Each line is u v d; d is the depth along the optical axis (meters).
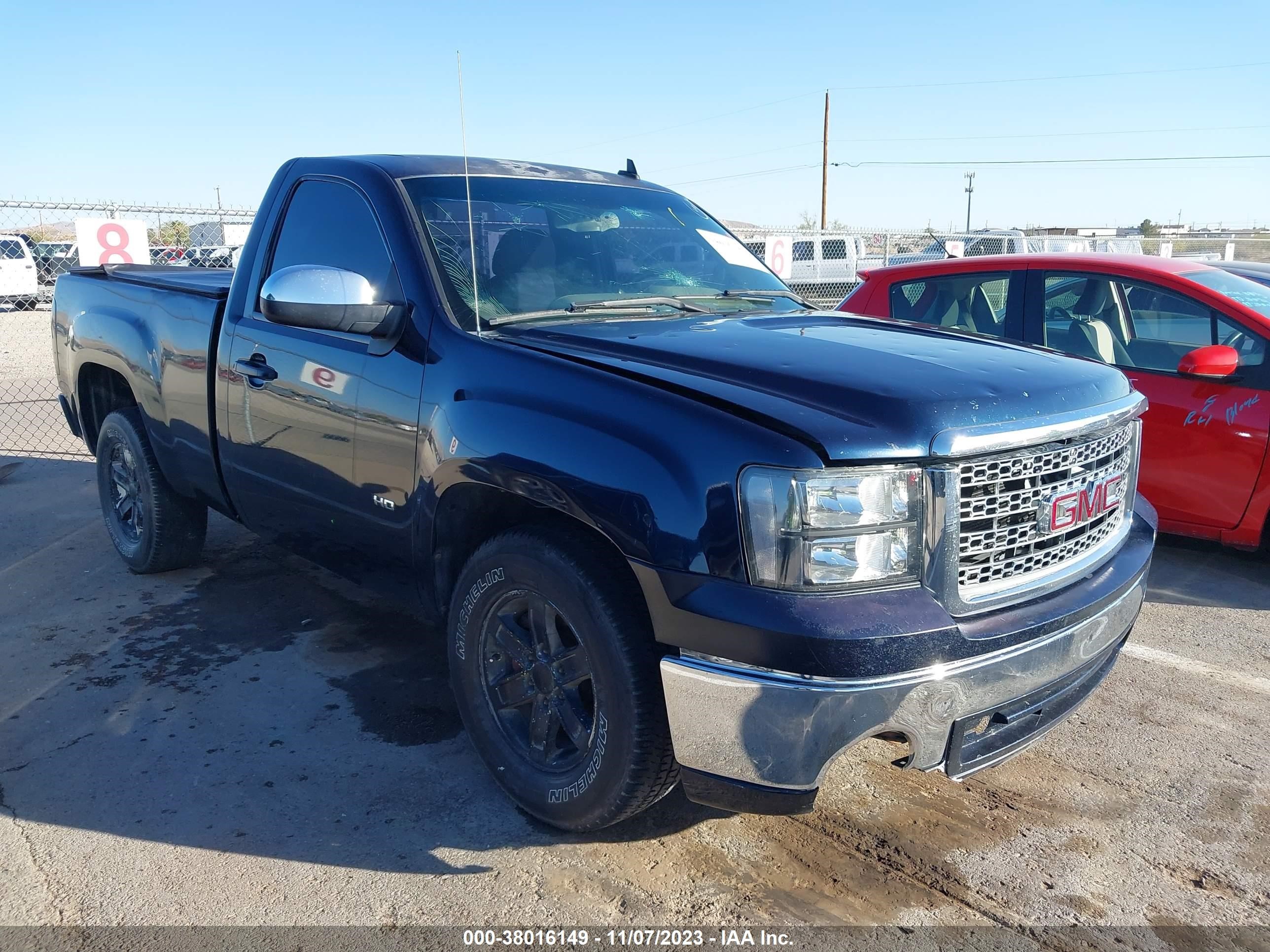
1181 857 2.79
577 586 2.55
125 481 4.99
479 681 2.95
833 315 3.54
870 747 3.44
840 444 2.23
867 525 2.24
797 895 2.60
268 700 3.66
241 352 3.76
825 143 44.22
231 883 2.61
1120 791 3.14
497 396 2.76
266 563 5.20
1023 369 2.72
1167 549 5.66
